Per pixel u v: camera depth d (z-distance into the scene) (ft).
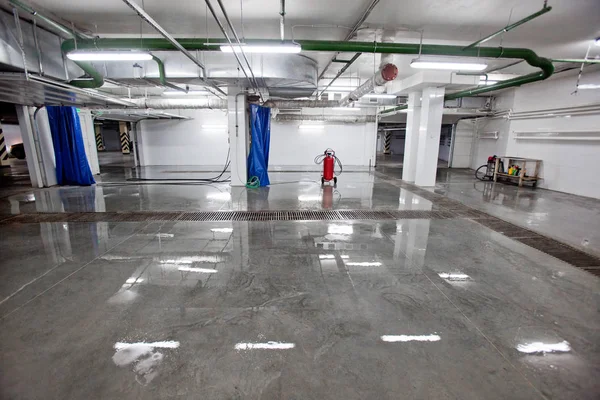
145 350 5.63
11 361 5.31
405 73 23.66
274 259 9.77
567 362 5.43
